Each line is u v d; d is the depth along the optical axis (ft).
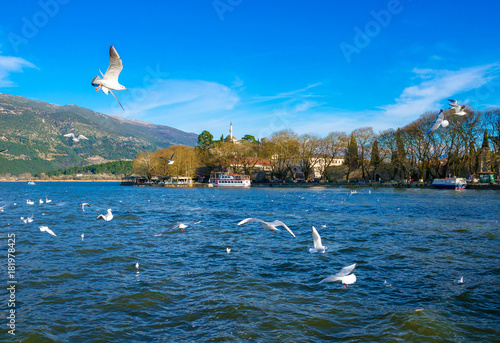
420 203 208.03
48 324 45.19
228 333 42.96
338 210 172.24
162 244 90.58
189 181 517.14
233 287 58.13
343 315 48.01
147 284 59.31
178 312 48.91
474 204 199.11
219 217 146.41
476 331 43.60
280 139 467.93
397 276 64.23
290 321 46.14
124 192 359.66
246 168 535.19
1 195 300.20
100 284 59.62
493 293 55.47
